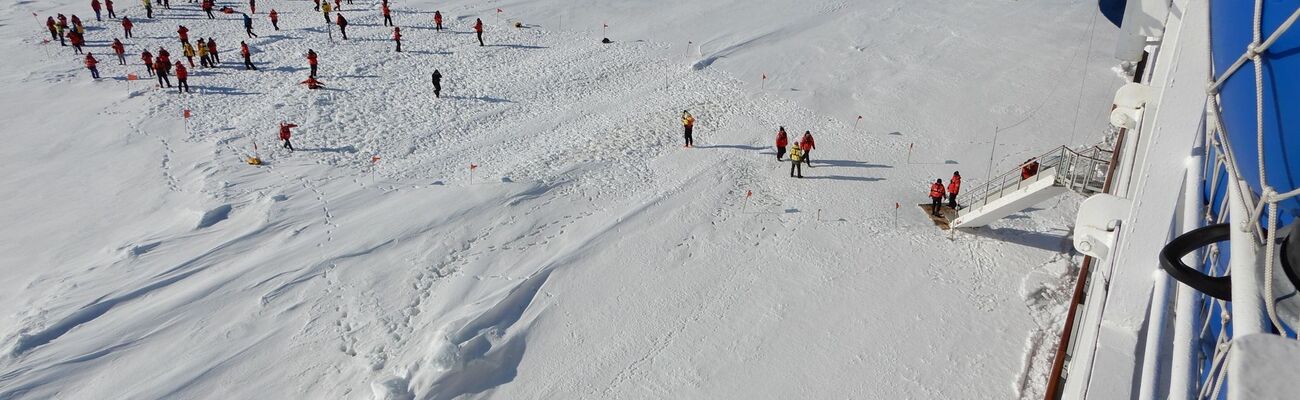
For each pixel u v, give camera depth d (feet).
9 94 87.97
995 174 76.33
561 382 48.49
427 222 63.26
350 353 49.60
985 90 95.14
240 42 108.06
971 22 116.98
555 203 68.18
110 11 115.34
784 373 48.73
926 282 57.41
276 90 92.32
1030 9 121.49
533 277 56.59
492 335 51.19
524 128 87.15
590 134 85.20
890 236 63.98
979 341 51.01
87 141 77.61
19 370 46.52
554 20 120.98
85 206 65.77
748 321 53.26
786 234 63.93
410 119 87.66
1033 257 60.54
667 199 69.00
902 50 108.06
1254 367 6.51
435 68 102.63
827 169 77.10
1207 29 13.70
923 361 49.39
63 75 94.17
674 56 107.96
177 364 48.06
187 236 60.70
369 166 75.51
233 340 50.14
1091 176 58.80
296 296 54.29
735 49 109.29
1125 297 23.20
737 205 68.64
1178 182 21.54
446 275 57.52
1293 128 10.57
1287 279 9.05
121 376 47.09
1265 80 11.12
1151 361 17.31
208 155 75.05
